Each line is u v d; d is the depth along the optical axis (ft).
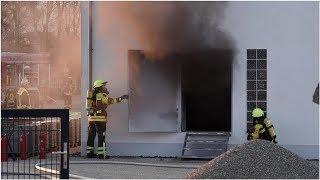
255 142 29.45
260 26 43.47
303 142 43.29
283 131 43.42
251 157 28.40
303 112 43.34
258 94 43.62
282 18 43.32
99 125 43.29
